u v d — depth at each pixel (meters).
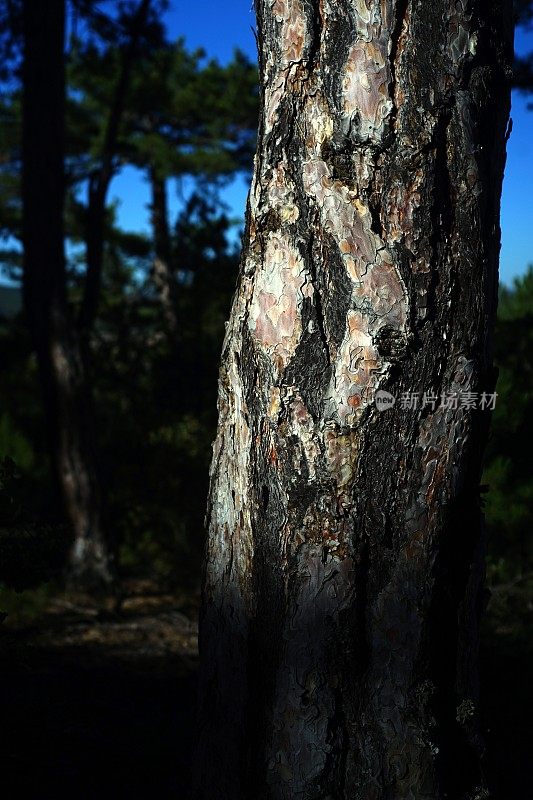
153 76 19.05
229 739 2.22
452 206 2.04
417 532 2.07
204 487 7.10
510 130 2.20
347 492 2.05
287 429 2.09
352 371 2.02
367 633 2.09
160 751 3.30
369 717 2.08
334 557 2.06
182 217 8.88
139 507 7.38
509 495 5.94
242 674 2.21
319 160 2.02
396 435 2.05
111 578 7.08
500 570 5.74
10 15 7.64
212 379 7.54
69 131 21.03
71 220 20.66
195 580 7.30
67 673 4.54
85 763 3.12
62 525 3.09
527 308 7.90
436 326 2.04
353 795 2.07
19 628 5.68
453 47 1.99
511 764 3.03
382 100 1.97
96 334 8.02
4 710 3.60
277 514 2.12
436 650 2.13
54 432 7.19
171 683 4.55
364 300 2.01
